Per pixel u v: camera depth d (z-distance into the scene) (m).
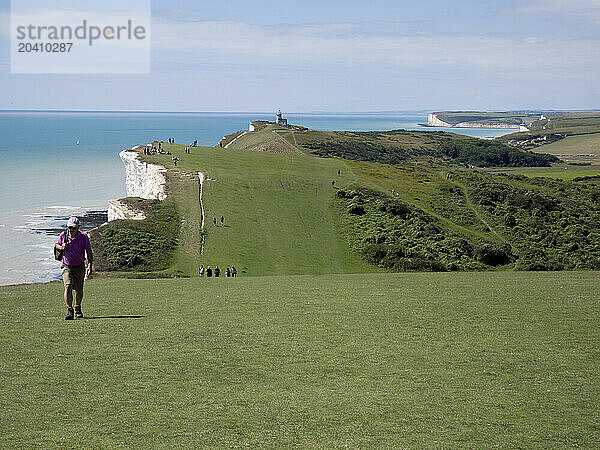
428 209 86.12
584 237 78.19
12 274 68.06
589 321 16.61
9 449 8.12
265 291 22.30
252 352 13.09
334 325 15.84
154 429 8.92
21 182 153.25
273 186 87.12
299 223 74.94
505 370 12.09
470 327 15.77
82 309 18.06
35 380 11.06
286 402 10.13
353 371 11.89
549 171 194.38
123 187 149.62
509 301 19.69
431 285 24.05
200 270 56.56
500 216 84.06
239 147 187.88
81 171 182.88
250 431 8.90
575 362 12.70
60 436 8.61
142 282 26.66
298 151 172.88
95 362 12.20
